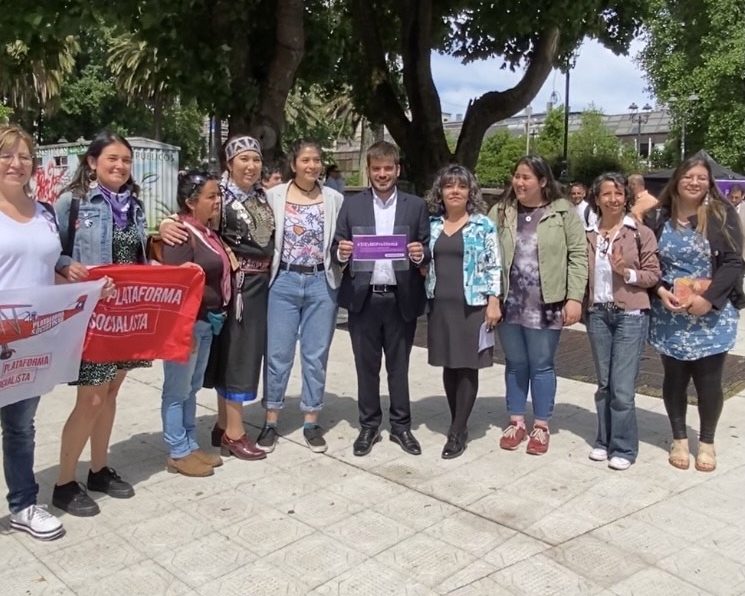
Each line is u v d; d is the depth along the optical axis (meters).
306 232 4.86
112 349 3.96
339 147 58.81
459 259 4.72
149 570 3.52
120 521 4.00
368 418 5.05
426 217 4.85
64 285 3.59
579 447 5.09
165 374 4.49
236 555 3.65
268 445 5.02
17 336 3.49
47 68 10.27
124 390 6.34
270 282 4.89
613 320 4.62
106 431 4.27
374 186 4.75
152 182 12.26
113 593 3.33
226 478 4.58
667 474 4.61
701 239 4.42
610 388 4.70
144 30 9.04
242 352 4.73
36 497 3.95
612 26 13.46
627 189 4.56
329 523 3.98
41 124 37.72
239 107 9.66
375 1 13.01
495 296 4.70
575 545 3.74
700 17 26.53
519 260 4.78
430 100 12.51
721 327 4.50
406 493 4.36
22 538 3.80
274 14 9.72
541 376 4.91
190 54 9.19
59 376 3.74
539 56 12.26
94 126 39.03
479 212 4.75
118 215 4.00
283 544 3.76
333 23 11.98
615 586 3.38
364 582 3.41
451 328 4.75
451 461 4.85
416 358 7.52
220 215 4.61
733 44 25.34
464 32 13.32
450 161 12.70
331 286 4.95
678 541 3.78
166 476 4.60
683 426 4.74
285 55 9.60
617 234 4.54
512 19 11.10
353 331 4.95
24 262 3.48
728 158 26.34
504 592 3.33
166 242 4.28
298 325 5.02
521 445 5.11
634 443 4.74
